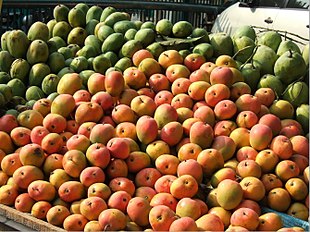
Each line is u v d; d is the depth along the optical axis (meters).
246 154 1.96
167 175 1.91
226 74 2.17
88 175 1.85
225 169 1.89
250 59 2.47
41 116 2.19
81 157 1.90
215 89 2.13
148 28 2.67
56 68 2.58
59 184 1.88
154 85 2.31
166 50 2.54
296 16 3.79
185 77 2.31
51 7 4.71
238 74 2.30
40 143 2.03
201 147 1.98
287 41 2.57
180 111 2.14
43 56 2.57
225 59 2.37
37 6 4.64
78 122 2.12
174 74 2.31
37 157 1.94
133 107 2.16
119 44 2.62
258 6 4.12
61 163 1.95
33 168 1.93
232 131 2.05
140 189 1.88
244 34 2.69
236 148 2.01
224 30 4.29
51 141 1.99
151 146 2.00
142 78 2.32
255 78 2.38
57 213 1.79
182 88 2.23
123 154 1.92
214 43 2.58
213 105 2.14
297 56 2.33
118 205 1.77
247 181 1.82
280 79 2.36
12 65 2.57
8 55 2.62
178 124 2.03
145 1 5.54
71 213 1.82
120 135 2.05
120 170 1.90
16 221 1.87
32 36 2.69
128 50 2.54
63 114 2.14
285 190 1.85
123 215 1.71
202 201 1.81
